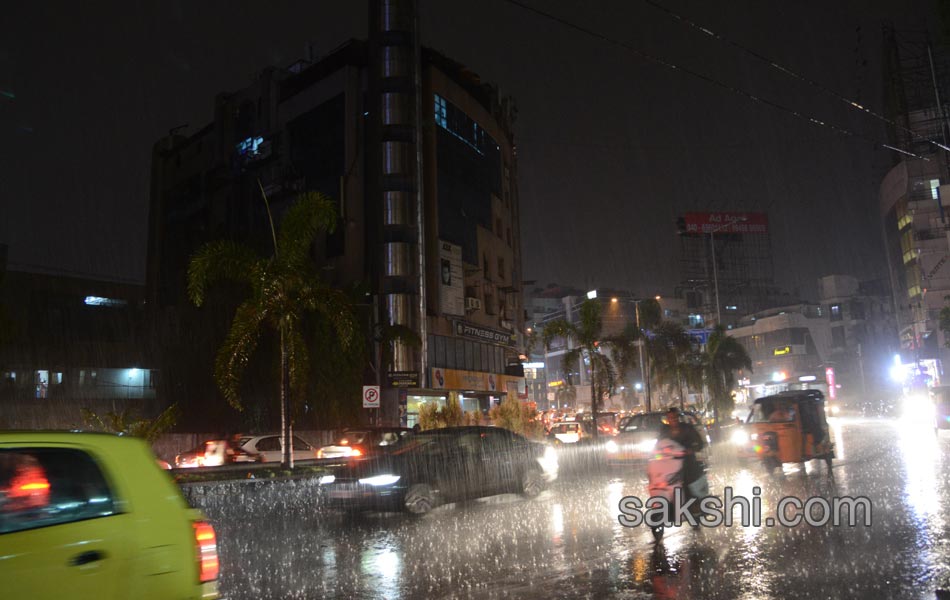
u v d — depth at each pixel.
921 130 65.94
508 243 57.88
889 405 79.31
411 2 44.66
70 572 3.49
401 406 38.78
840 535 8.78
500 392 52.31
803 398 16.80
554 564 7.68
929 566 7.05
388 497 11.47
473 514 11.87
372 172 43.41
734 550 8.11
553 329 35.94
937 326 66.00
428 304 45.12
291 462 19.77
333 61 47.50
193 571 4.09
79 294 40.34
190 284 19.92
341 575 7.54
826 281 108.94
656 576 7.00
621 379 38.66
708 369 52.78
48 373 38.81
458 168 49.19
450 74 51.31
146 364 41.41
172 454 28.45
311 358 31.28
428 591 6.70
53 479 3.70
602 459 21.09
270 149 49.47
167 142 64.38
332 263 44.06
